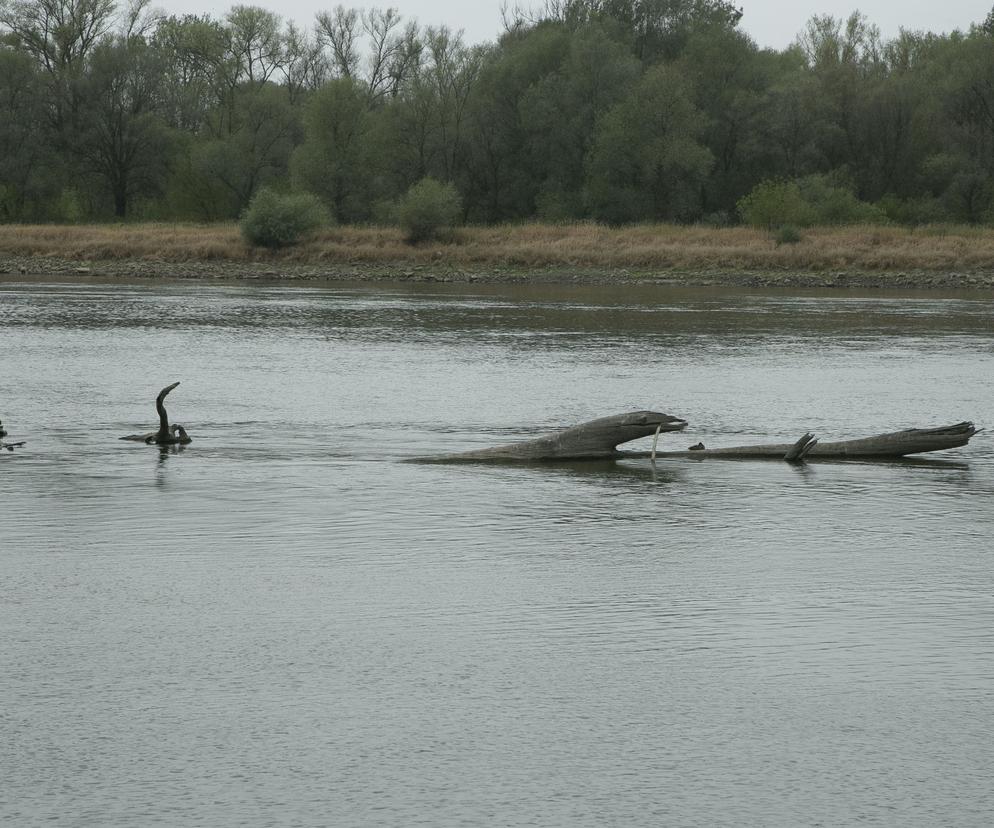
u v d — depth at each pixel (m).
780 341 60.56
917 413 38.44
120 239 125.06
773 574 19.58
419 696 14.50
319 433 33.97
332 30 175.75
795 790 12.34
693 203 145.75
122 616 17.27
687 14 180.62
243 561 20.16
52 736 13.38
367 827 11.60
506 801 12.09
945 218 139.75
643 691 14.69
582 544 21.42
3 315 71.00
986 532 22.58
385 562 20.16
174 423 33.69
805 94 151.38
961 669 15.43
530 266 116.56
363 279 111.25
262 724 13.73
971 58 149.75
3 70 154.62
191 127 169.25
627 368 49.28
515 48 162.12
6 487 26.11
